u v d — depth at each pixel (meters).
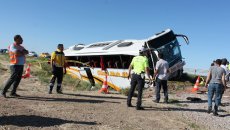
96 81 23.95
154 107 12.42
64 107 10.49
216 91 11.91
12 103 10.31
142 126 8.80
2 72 23.06
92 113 9.88
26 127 7.41
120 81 21.50
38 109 9.75
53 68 13.68
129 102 11.81
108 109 10.87
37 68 27.67
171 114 11.20
